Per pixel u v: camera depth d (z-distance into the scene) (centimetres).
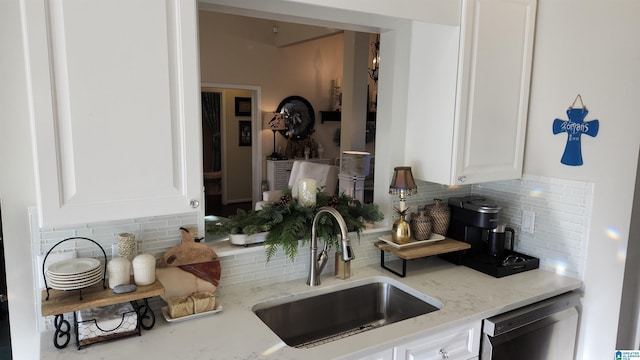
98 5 123
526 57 222
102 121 128
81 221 128
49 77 119
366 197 414
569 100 216
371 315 217
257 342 151
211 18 684
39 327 156
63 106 122
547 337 204
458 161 206
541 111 228
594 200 211
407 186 214
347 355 146
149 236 171
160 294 151
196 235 181
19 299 156
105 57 126
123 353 141
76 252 155
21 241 154
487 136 214
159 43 133
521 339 193
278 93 764
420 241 223
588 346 221
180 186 143
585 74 209
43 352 140
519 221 245
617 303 209
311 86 797
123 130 131
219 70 702
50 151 122
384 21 209
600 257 212
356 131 571
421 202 248
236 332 157
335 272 214
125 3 127
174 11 134
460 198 246
